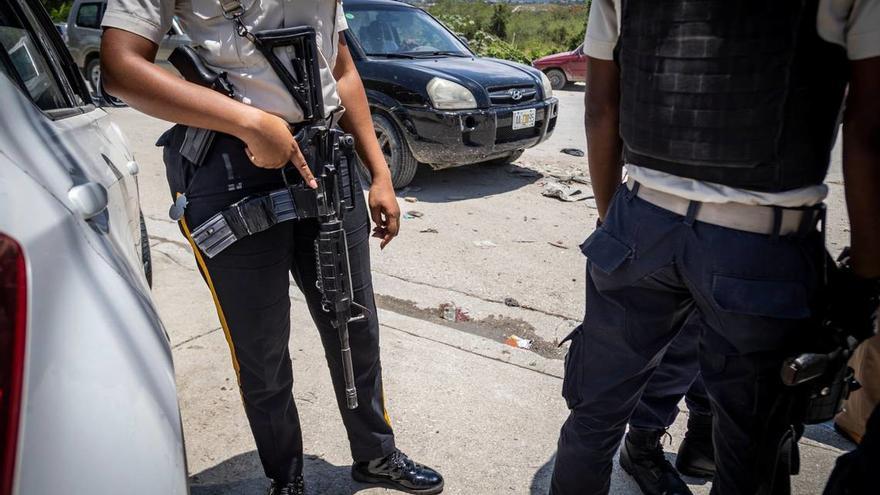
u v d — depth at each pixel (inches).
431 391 107.1
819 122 46.4
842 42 43.9
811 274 50.4
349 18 235.0
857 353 83.6
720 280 50.3
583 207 215.8
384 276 155.3
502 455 92.6
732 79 45.8
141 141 295.7
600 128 61.4
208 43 59.9
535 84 229.5
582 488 68.0
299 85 62.9
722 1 45.0
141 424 39.6
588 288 62.5
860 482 49.9
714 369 54.6
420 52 242.1
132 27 56.4
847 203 47.8
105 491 35.8
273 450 76.1
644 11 50.6
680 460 88.4
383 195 78.0
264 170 64.0
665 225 52.8
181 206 63.9
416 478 83.7
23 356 34.8
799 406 52.1
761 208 49.3
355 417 80.3
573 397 65.0
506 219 200.5
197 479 86.7
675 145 49.9
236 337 68.9
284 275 68.3
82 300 40.6
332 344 76.1
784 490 54.6
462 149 208.5
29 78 71.9
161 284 146.1
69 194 48.0
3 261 36.3
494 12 1296.8
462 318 137.2
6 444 32.7
